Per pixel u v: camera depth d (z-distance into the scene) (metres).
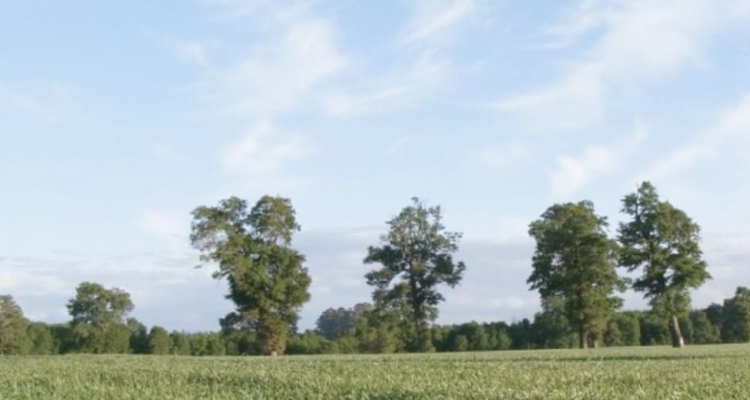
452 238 85.31
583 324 76.62
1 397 18.22
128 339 118.62
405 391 17.16
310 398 16.83
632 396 16.12
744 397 16.34
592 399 15.92
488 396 16.33
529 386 18.47
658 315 70.19
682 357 39.34
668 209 69.31
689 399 16.17
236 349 107.19
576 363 31.06
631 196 70.44
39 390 19.38
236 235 76.06
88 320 118.06
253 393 17.69
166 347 112.06
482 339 110.31
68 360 41.03
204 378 21.95
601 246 75.19
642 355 44.66
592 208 77.81
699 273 68.38
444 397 16.25
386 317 84.19
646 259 69.88
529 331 111.44
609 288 75.50
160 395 17.77
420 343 84.19
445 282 83.94
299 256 77.31
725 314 120.81
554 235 76.12
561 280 75.69
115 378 22.78
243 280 75.25
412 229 84.56
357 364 30.38
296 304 76.88
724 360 33.25
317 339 100.25
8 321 108.56
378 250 85.31
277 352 77.12
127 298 119.75
